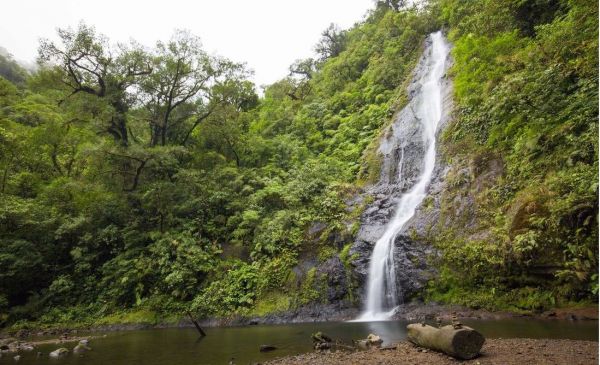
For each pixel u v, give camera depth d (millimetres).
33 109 28188
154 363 7609
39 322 15953
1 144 20812
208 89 23578
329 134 27328
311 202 17953
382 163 20781
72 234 18938
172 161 20594
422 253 13062
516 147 12133
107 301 16672
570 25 12172
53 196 20016
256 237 16828
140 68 22422
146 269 16312
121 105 22281
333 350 7711
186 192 19688
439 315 11219
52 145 22625
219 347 9125
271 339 9812
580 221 8766
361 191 18562
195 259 16203
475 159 14234
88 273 18156
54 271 18250
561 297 9586
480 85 17047
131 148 19141
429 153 18750
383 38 34344
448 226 13023
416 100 23750
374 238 14945
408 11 34250
